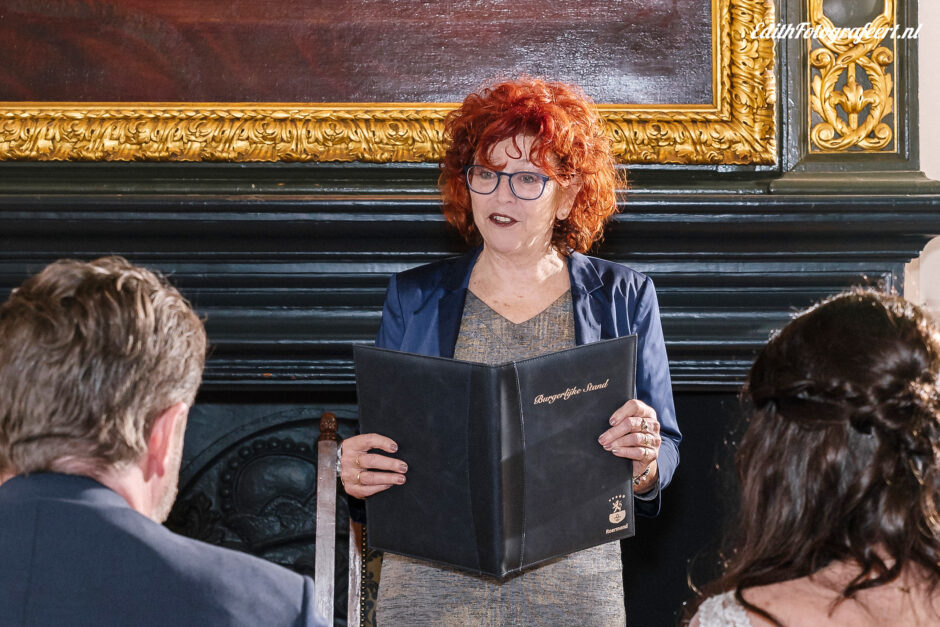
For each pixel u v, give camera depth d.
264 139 3.06
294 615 1.14
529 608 2.19
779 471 1.18
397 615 2.22
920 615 1.10
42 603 1.06
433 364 1.92
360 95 3.11
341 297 3.04
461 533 1.95
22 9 3.09
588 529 2.02
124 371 1.15
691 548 3.44
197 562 1.12
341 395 3.42
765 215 2.94
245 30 3.10
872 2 3.15
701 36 3.13
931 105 3.35
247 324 3.03
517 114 2.19
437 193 3.06
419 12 3.12
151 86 3.10
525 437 1.92
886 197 2.92
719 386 3.12
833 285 3.07
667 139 3.09
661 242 3.01
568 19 3.12
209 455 3.41
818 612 1.12
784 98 3.12
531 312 2.30
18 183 3.09
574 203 2.36
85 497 1.12
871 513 1.12
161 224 2.92
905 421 1.12
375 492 2.01
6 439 1.14
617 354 1.99
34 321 1.15
